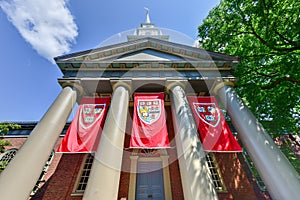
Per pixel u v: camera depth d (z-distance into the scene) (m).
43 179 11.17
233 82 10.62
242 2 11.37
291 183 5.77
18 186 5.75
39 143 7.07
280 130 11.04
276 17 10.23
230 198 9.80
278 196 5.72
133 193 9.73
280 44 10.73
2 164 11.25
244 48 12.48
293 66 9.51
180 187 9.89
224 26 12.72
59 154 12.68
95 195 5.52
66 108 8.99
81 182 11.00
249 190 10.23
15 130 15.08
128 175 10.50
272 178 6.13
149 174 10.77
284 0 9.87
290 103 11.09
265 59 12.03
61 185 10.51
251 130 7.81
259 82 12.78
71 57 11.20
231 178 10.80
